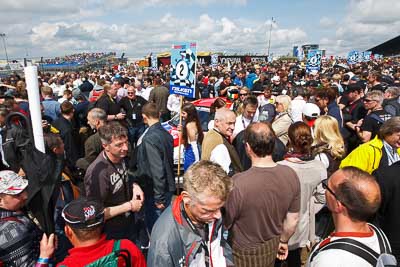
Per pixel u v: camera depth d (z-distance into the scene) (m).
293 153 3.08
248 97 5.27
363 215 1.62
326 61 39.41
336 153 3.46
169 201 3.98
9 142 2.71
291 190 2.54
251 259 2.53
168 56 35.59
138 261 1.94
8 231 1.95
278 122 5.10
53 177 2.00
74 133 5.62
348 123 5.93
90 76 17.62
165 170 3.83
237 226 2.50
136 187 3.23
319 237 3.40
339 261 1.50
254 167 2.52
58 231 2.96
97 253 1.79
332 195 1.71
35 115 2.04
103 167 2.99
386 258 1.48
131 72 21.84
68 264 1.73
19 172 2.71
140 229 3.77
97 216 1.78
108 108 7.32
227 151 3.45
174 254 1.74
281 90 10.91
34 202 1.97
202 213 1.69
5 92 8.32
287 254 2.92
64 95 9.11
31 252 2.04
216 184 1.65
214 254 1.89
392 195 2.54
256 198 2.38
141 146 3.74
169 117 10.11
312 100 7.69
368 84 9.99
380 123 4.55
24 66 2.00
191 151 4.64
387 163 3.26
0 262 1.91
